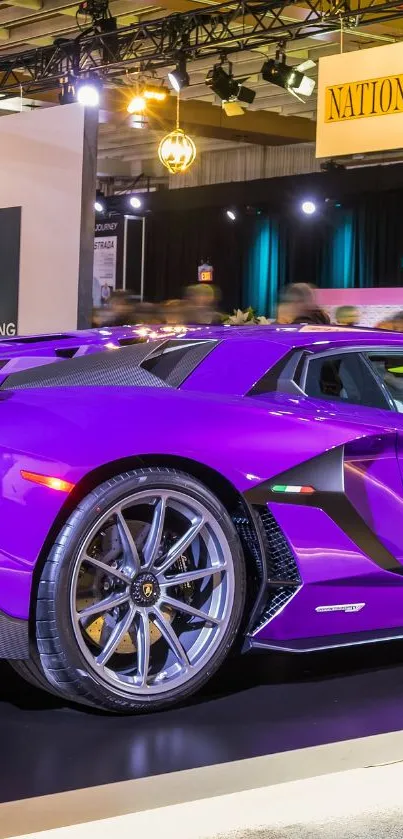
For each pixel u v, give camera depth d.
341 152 7.55
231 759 2.34
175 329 4.19
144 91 12.34
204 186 18.80
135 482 2.59
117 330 4.29
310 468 2.83
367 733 2.52
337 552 2.86
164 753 2.37
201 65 13.17
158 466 2.67
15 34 12.24
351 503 2.88
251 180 18.00
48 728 2.52
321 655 3.22
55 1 10.94
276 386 3.01
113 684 2.58
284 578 2.82
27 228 9.61
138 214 19.97
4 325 9.88
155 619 2.69
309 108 15.45
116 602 2.61
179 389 2.93
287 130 16.59
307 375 3.06
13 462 2.51
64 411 2.64
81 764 2.29
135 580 2.64
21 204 9.66
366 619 2.95
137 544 2.70
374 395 3.14
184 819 2.03
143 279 20.14
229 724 2.57
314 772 2.27
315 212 17.92
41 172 9.43
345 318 13.63
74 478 2.53
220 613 2.73
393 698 2.80
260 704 2.73
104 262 20.20
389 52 7.23
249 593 2.85
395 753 2.39
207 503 2.70
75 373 2.97
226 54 11.30
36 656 2.57
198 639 2.74
